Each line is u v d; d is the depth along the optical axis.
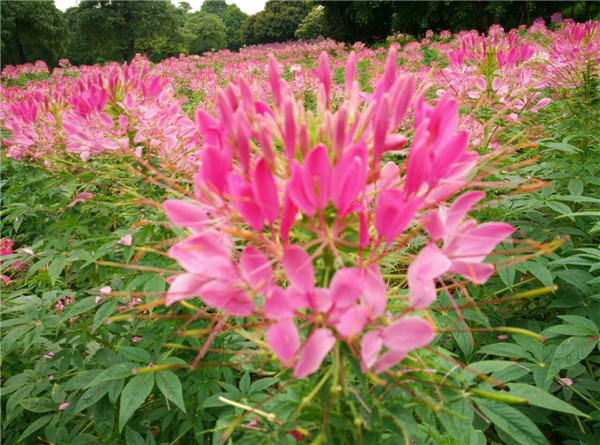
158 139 2.58
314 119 1.31
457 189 1.22
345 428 1.13
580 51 3.23
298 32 43.72
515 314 3.00
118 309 2.57
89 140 2.54
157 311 2.21
